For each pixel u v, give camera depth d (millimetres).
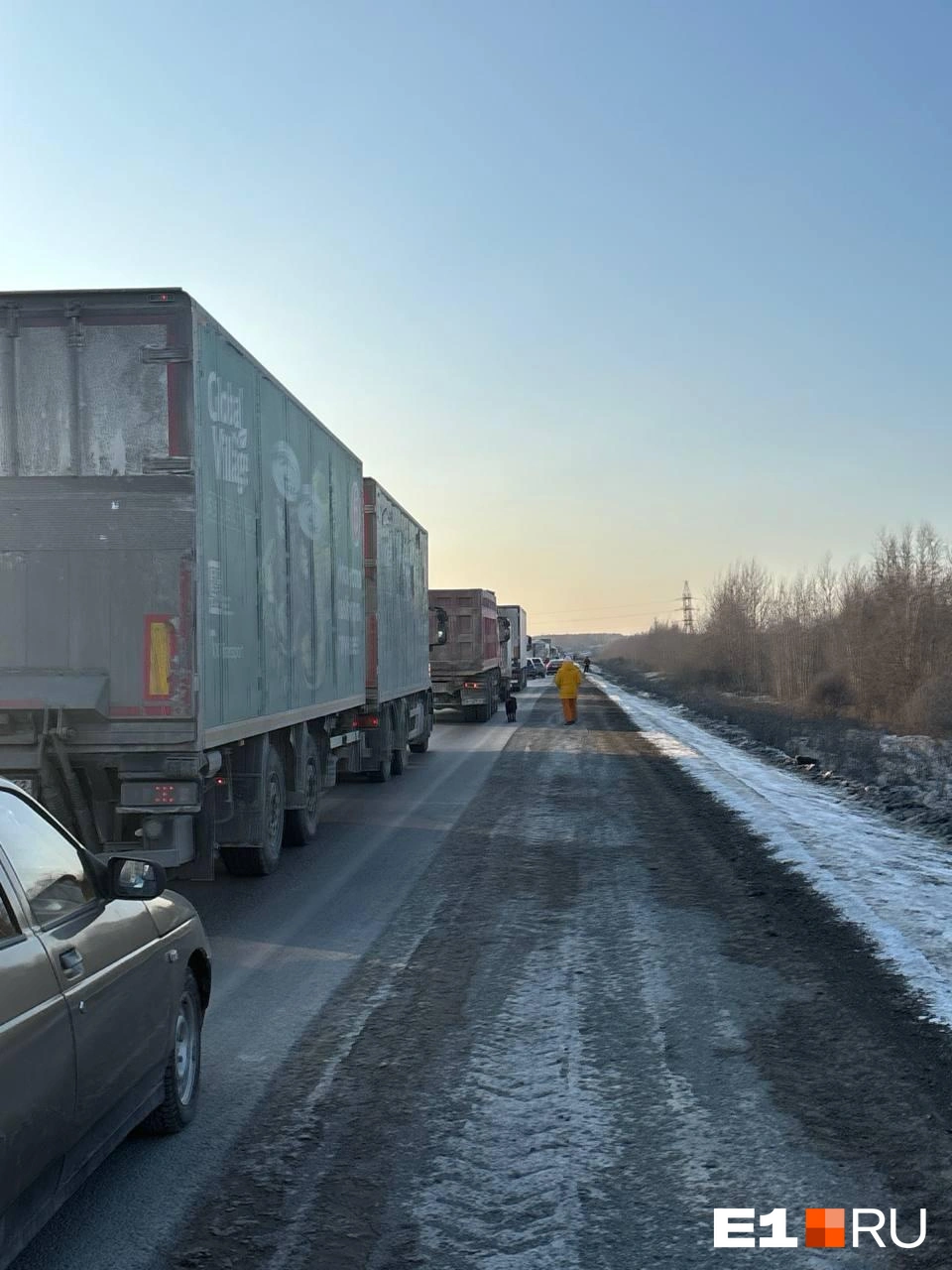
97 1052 4113
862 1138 5070
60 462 9227
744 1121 5273
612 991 7465
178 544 9203
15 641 9180
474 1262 4023
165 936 5047
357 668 16984
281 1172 4777
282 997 7414
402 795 18750
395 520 20938
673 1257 4051
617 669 142250
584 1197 4527
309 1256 4070
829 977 7738
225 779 10758
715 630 85000
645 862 12352
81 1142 4043
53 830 4488
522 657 68688
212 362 9789
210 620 9617
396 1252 4098
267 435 11633
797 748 27891
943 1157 4867
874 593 48906
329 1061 6184
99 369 9234
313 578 13828
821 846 13320
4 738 9094
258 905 10406
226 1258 4059
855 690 48344
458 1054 6273
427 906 10242
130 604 9188
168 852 9266
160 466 9219
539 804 17453
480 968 8086
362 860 12727
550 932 9172
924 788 19594
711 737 33031
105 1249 4125
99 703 9078
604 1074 5930
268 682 11594
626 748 27859
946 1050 6242
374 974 7969
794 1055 6188
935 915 9617
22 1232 3562
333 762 15688
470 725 37250
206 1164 4859
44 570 9180
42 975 3740
